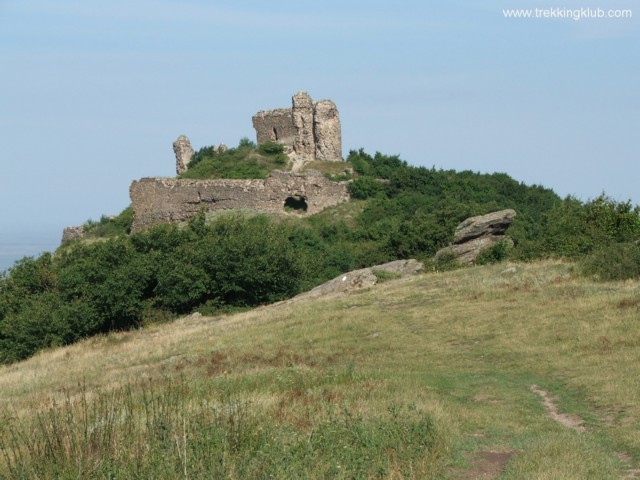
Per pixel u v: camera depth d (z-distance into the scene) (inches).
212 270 1931.6
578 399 785.6
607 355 936.9
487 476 550.0
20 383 1217.4
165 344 1397.6
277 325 1373.0
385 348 1119.6
